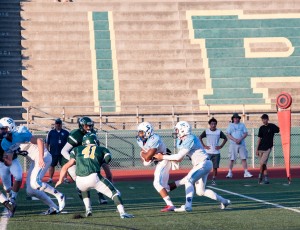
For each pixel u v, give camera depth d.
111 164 65.62
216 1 90.31
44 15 87.38
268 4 90.62
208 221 25.44
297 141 68.25
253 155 63.97
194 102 77.88
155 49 84.50
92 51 83.50
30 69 81.00
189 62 83.19
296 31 87.19
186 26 87.44
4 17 86.19
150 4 90.19
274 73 82.19
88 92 77.75
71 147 30.48
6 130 27.61
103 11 88.50
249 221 25.44
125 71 81.12
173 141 67.38
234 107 76.75
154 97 78.31
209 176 53.62
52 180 50.34
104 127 72.06
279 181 47.41
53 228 23.64
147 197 36.25
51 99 77.00
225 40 85.75
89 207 26.95
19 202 33.84
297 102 78.62
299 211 28.73
